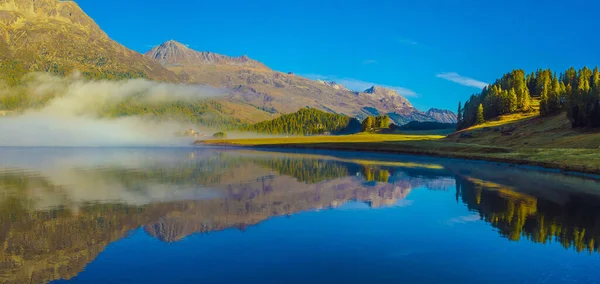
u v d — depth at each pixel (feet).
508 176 188.85
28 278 51.24
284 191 131.95
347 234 75.10
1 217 86.28
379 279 52.47
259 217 89.25
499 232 77.66
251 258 60.23
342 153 450.71
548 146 344.49
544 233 76.84
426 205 107.34
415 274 54.60
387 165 261.85
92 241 68.49
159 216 88.69
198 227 79.25
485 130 532.73
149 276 52.39
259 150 553.23
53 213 90.94
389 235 74.79
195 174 187.73
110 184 145.69
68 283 49.93
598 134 328.70
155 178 167.63
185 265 56.80
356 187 144.66
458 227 81.46
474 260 60.85
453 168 238.68
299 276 53.01
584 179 176.45
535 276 54.24
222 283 50.26
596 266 58.23
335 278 52.49
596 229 80.69
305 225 82.07
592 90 409.49
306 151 511.40
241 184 149.79
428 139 622.95
